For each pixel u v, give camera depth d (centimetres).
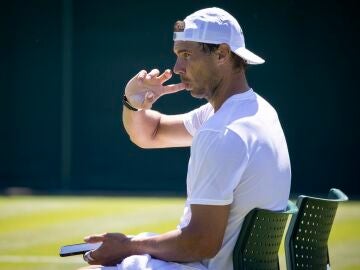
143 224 2941
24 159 4362
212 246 973
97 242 1014
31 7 4275
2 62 4322
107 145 4319
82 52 4266
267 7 4125
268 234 998
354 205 3609
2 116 4350
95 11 4234
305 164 4178
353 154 4153
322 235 1114
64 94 4281
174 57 4197
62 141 4309
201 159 973
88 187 4319
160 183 4297
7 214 3228
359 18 4088
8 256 2289
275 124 1043
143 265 975
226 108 1009
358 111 4128
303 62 4138
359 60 4109
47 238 2609
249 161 984
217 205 963
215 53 1025
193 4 4159
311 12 4106
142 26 4206
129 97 1168
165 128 1245
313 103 4150
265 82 4159
